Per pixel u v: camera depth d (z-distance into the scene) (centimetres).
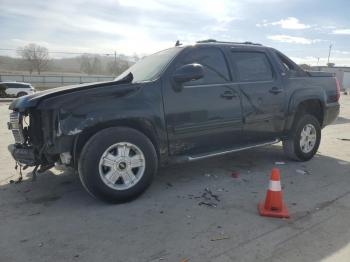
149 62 500
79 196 440
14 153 429
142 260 296
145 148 418
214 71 484
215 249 313
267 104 531
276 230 349
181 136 450
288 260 296
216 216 382
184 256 302
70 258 300
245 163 597
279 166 581
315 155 662
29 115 407
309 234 341
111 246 319
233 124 495
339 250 312
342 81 6650
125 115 400
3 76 5116
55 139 382
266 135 547
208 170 554
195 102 454
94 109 388
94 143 388
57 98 384
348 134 933
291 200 430
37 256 303
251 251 309
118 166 404
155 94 426
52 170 550
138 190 419
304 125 590
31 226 359
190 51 470
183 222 367
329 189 470
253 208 404
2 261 296
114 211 395
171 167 568
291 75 578
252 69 528
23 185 483
